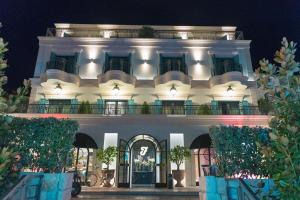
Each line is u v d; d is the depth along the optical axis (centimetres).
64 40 2192
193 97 2088
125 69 2141
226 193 509
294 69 288
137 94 2075
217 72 2161
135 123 1825
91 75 2122
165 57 2222
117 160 1722
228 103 2091
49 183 525
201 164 1797
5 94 356
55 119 595
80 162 1736
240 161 539
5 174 379
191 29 2452
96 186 1630
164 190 1303
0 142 525
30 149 554
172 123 1833
